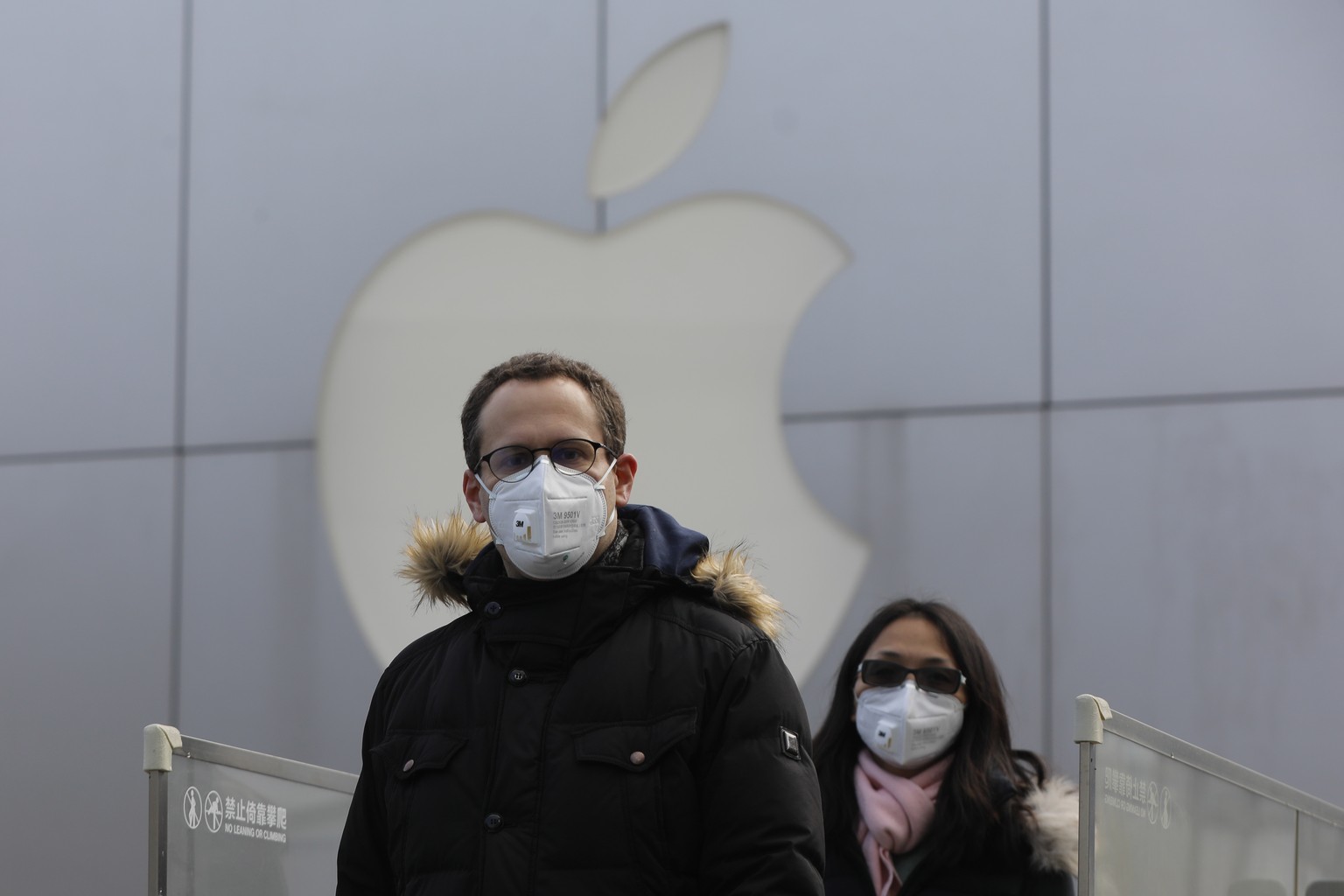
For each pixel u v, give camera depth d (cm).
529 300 789
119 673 799
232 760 314
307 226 819
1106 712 274
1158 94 719
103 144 853
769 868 203
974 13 749
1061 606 689
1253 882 321
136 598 805
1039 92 735
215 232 830
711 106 780
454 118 809
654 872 206
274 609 790
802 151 763
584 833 205
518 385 231
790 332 755
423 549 248
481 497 231
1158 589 678
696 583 227
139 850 775
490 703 217
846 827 380
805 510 737
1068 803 369
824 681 714
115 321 836
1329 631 651
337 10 834
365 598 783
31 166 860
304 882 337
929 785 378
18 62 870
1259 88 706
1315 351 677
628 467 242
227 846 309
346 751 768
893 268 743
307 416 802
